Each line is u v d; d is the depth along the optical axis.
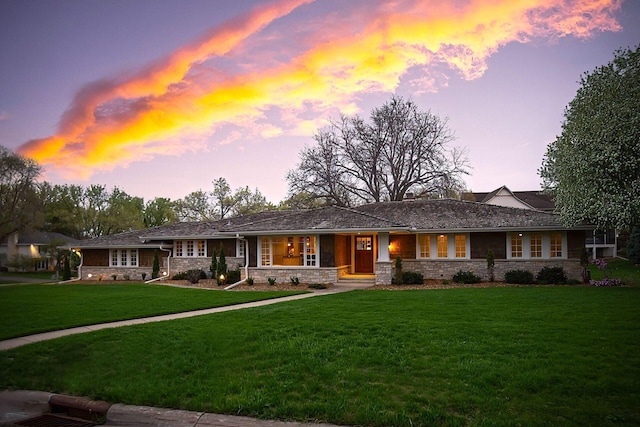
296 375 6.74
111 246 30.27
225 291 19.20
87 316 12.45
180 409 5.90
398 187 39.12
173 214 53.44
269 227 22.22
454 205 25.56
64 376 7.36
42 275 45.50
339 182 39.38
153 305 14.56
